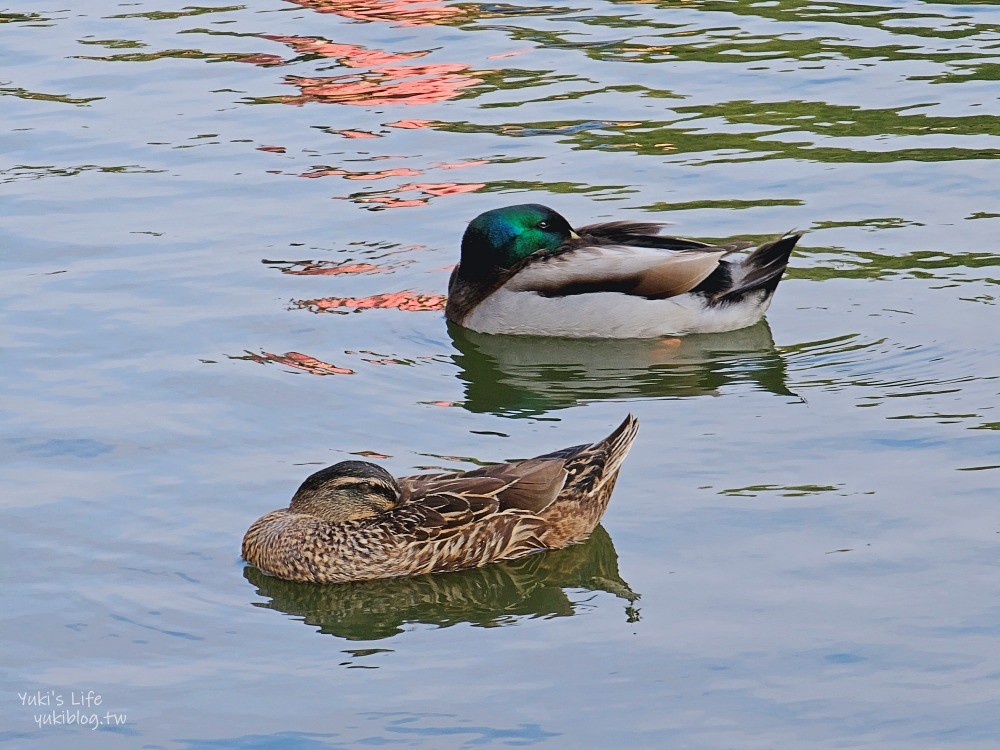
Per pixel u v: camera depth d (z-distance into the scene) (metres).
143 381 14.87
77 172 21.06
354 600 11.41
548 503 12.01
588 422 14.14
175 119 23.11
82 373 15.03
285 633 10.79
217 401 14.45
